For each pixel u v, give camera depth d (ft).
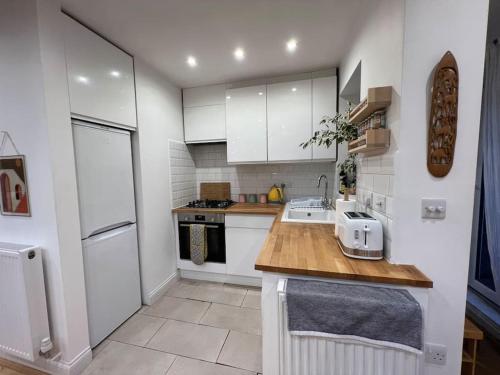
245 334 6.12
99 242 5.72
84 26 5.27
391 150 3.79
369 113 4.38
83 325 5.13
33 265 4.52
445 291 3.67
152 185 7.61
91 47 5.41
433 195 3.57
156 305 7.43
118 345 5.75
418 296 3.39
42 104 4.37
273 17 5.19
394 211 3.69
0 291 4.60
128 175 6.71
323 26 5.55
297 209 7.92
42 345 4.65
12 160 4.69
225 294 8.07
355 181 6.87
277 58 7.10
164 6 4.76
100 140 5.75
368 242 3.92
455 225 3.56
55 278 4.71
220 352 5.52
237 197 10.27
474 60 3.30
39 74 4.31
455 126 3.39
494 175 6.72
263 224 8.18
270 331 3.92
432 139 3.45
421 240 3.66
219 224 8.57
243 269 8.52
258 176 10.02
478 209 7.59
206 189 10.46
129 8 4.80
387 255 3.94
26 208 4.72
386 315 3.14
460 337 3.69
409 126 3.51
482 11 3.24
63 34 4.73
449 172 3.49
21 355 4.65
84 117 5.26
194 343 5.81
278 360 3.90
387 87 3.72
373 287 3.50
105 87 5.80
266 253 4.25
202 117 9.24
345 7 4.90
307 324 3.40
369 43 4.64
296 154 8.37
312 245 4.64
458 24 3.29
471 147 3.42
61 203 4.65
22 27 4.31
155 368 5.09
